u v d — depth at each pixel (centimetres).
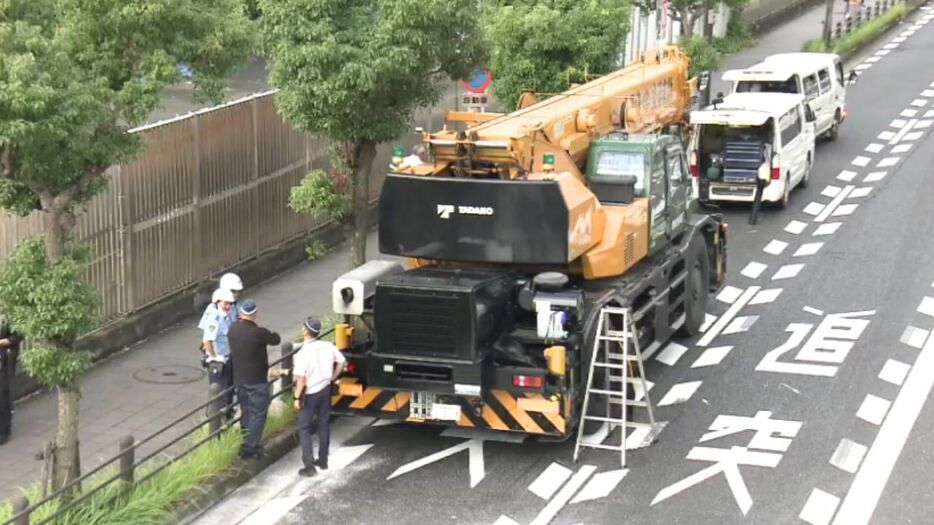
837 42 4747
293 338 1781
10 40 1012
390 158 2480
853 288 2044
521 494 1302
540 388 1334
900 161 3020
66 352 1131
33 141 1017
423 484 1333
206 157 1945
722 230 1955
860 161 3039
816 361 1698
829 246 2306
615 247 1482
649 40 3706
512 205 1384
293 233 2216
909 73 4325
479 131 1440
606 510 1256
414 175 1421
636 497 1286
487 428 1366
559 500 1284
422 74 1589
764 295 2025
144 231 1806
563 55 2222
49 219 1122
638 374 1570
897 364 1683
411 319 1340
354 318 1429
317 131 1600
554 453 1414
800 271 2152
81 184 1131
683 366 1697
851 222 2478
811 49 4525
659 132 1997
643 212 1566
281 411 1490
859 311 1922
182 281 1906
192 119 1903
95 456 1377
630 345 1517
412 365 1356
